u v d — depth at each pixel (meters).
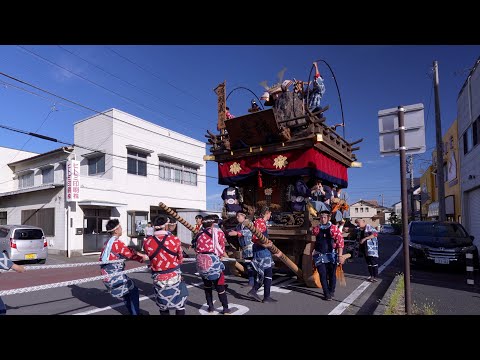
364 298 6.41
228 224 8.09
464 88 16.31
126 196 18.75
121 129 18.70
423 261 9.89
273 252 6.21
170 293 4.04
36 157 20.38
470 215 16.44
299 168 7.25
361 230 8.81
